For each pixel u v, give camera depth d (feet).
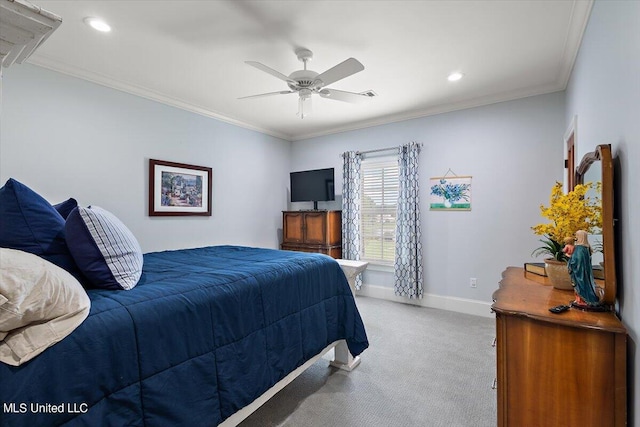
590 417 3.96
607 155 4.42
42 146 8.74
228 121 14.20
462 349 9.15
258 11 6.81
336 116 14.12
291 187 16.87
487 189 12.02
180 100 12.01
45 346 3.02
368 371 7.94
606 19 5.13
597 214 5.07
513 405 4.44
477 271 12.28
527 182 11.26
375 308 13.14
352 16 6.97
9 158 8.18
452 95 11.64
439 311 12.71
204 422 4.33
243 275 5.78
